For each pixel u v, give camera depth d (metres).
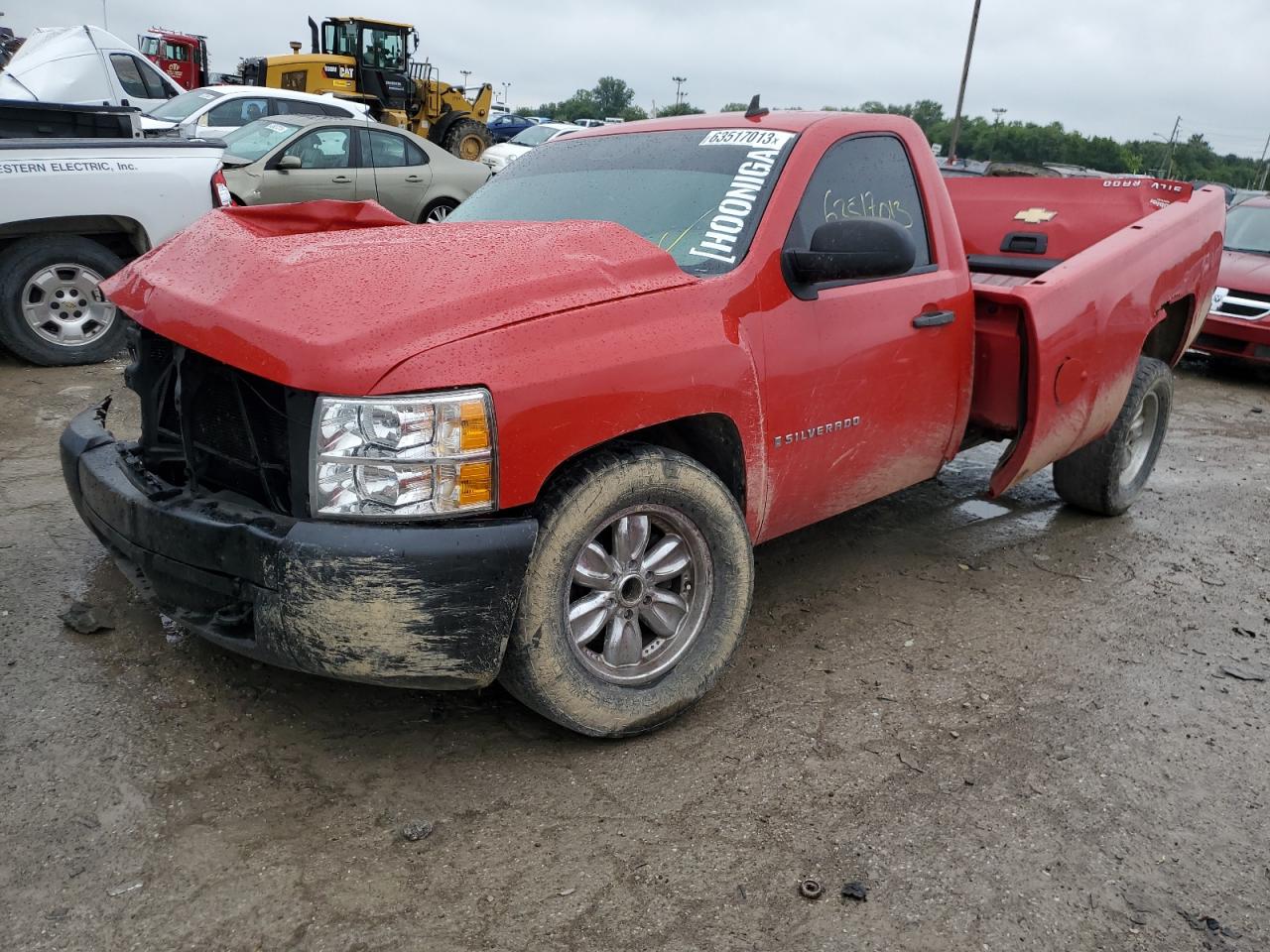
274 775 2.66
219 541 2.46
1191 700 3.32
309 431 2.39
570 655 2.71
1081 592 4.17
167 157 7.11
